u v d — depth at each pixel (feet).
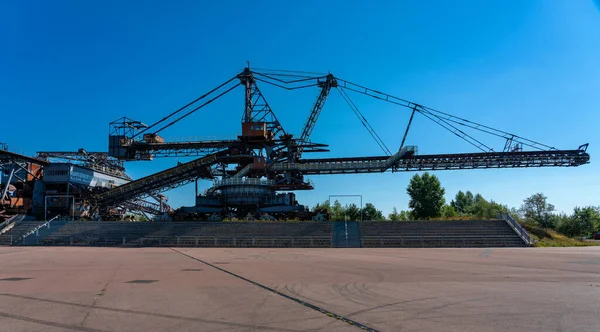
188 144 223.30
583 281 53.72
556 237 185.26
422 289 47.32
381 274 63.87
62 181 229.45
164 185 231.30
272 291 47.16
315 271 69.46
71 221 208.13
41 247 168.35
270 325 30.60
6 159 217.56
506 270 69.00
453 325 29.71
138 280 58.54
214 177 236.22
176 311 36.09
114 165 299.79
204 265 83.66
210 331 29.04
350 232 182.60
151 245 176.45
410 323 30.50
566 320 30.99
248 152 225.97
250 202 213.46
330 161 229.86
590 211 308.60
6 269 76.69
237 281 56.70
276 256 111.86
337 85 232.12
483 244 165.78
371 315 33.45
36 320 32.94
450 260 92.84
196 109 229.45
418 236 173.88
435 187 294.46
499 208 325.42
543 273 63.93
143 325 31.01
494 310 34.83
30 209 237.04
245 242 176.04
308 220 207.00
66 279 60.23
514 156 209.67
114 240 184.44
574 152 205.46
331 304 38.58
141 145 223.10
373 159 226.17
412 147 211.41
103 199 230.27
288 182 222.28
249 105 226.99
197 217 217.15
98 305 39.19
